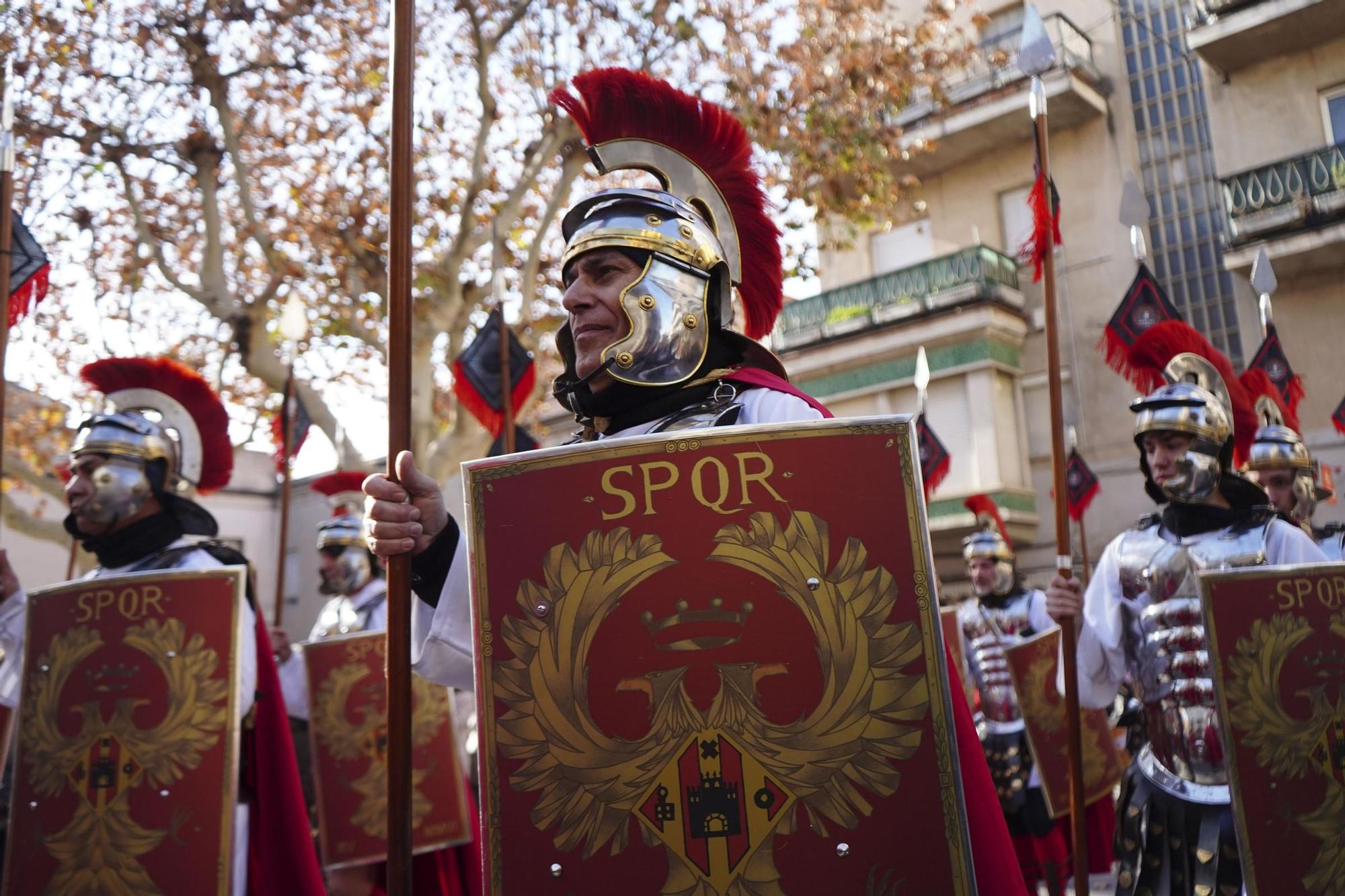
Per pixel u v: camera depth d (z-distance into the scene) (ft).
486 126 29.14
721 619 5.26
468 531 5.49
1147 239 45.42
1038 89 11.85
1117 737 22.86
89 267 32.73
